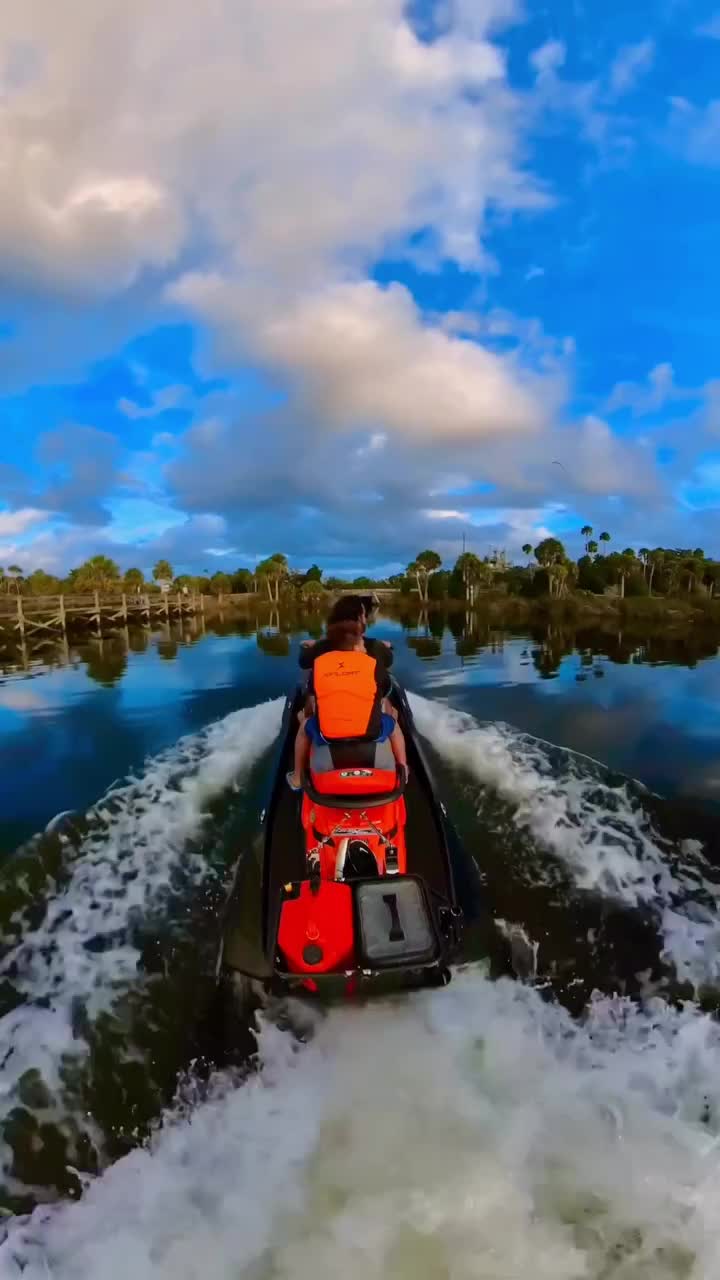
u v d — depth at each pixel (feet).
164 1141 6.50
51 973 8.91
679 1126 6.31
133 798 14.08
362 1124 6.43
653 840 12.25
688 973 8.71
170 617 114.52
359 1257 5.30
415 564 169.48
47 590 150.20
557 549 133.80
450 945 8.89
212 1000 8.38
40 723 24.27
